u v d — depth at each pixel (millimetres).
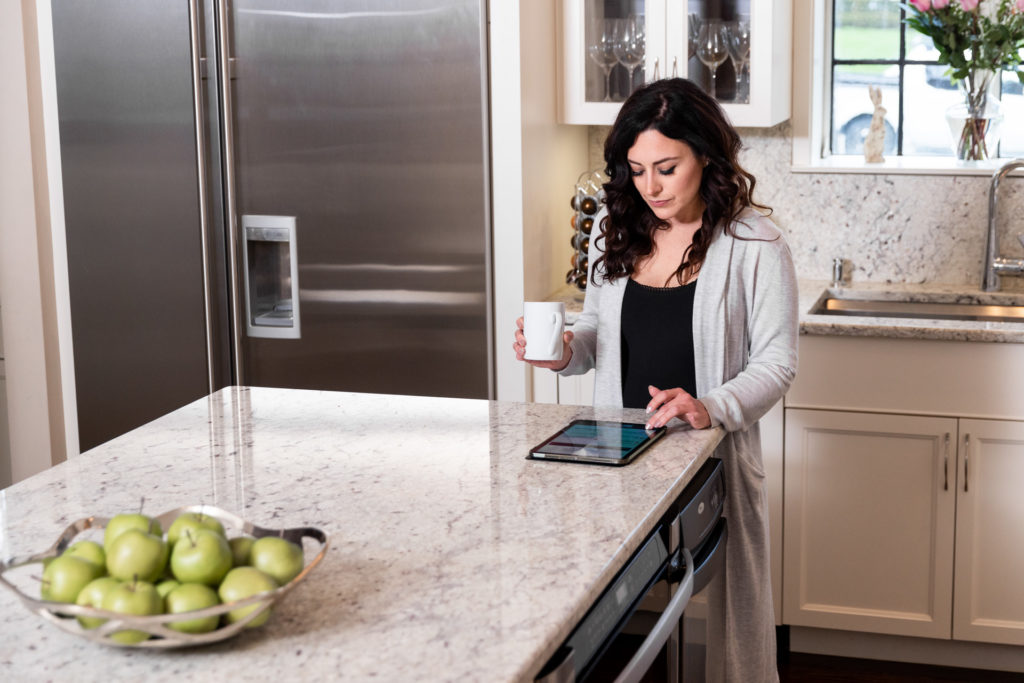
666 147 2094
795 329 2170
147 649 1199
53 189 3256
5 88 3184
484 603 1295
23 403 3389
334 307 3121
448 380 3086
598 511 1568
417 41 2916
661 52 3141
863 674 3020
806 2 3352
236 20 3020
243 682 1128
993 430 2824
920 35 3537
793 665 3076
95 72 3139
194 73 3049
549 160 3227
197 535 1205
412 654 1180
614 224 2260
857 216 3461
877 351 2867
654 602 1595
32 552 1463
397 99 2959
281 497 1655
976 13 3316
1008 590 2906
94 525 1355
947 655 3033
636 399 2252
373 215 3039
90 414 3377
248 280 3168
